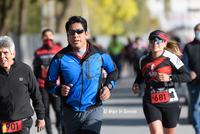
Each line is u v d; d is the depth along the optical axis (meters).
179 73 15.98
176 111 15.85
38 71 20.73
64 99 14.00
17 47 63.12
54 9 96.88
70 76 13.73
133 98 38.12
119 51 58.59
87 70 13.73
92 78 13.78
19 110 13.27
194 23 123.12
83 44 13.88
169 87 15.89
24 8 68.38
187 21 123.50
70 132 14.02
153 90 15.87
